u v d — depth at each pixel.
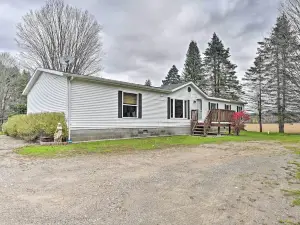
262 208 3.09
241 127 18.53
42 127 9.79
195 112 16.83
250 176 4.75
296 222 2.67
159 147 9.11
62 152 7.50
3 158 6.51
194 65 36.34
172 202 3.28
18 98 27.33
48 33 22.95
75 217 2.77
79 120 10.36
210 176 4.73
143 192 3.69
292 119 22.83
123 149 8.38
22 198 3.39
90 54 25.09
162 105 14.76
